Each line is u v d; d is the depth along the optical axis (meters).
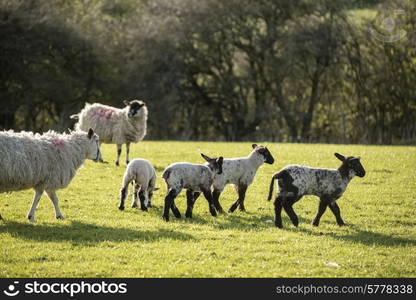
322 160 25.08
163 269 10.80
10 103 50.44
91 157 14.75
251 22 51.66
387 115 50.03
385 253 12.22
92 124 22.86
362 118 50.47
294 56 48.19
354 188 19.73
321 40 46.94
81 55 53.72
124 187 15.47
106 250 11.70
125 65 55.12
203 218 14.86
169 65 52.00
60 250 11.66
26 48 49.50
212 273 10.64
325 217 15.73
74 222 13.91
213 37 51.41
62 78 51.59
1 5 49.53
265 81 52.72
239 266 11.02
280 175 13.94
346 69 50.03
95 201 16.62
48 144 13.77
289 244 12.51
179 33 51.09
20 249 11.55
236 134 55.53
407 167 23.92
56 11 54.16
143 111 23.00
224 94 53.59
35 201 13.81
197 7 51.16
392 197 18.41
